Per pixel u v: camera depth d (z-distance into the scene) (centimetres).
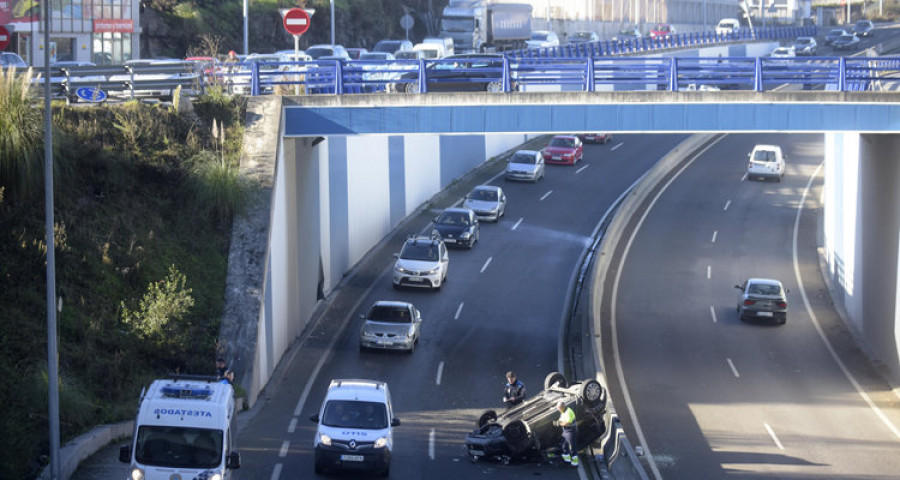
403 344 11950
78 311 9012
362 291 14725
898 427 10450
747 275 16912
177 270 10156
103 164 10581
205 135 11788
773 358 12938
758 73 11919
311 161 13425
